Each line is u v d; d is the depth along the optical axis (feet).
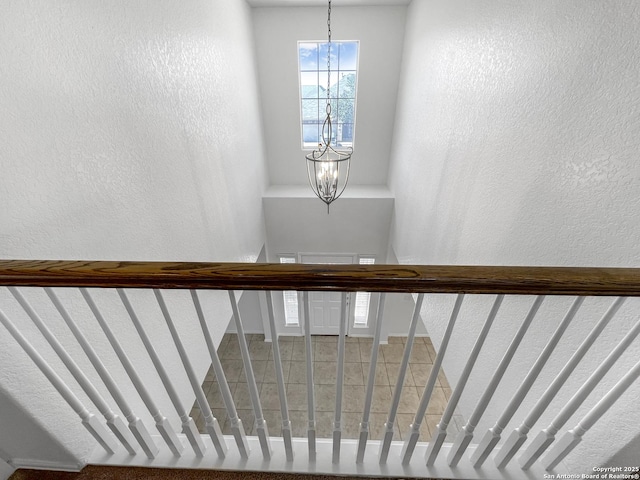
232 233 10.75
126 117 5.34
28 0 3.63
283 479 4.06
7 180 3.43
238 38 11.65
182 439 4.49
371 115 15.53
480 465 4.01
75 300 4.26
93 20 4.61
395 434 13.58
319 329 19.17
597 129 3.86
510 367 5.55
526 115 5.23
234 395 15.26
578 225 4.18
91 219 4.58
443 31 8.96
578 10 4.11
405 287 2.62
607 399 3.14
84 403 4.30
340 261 17.06
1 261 2.73
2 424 3.51
